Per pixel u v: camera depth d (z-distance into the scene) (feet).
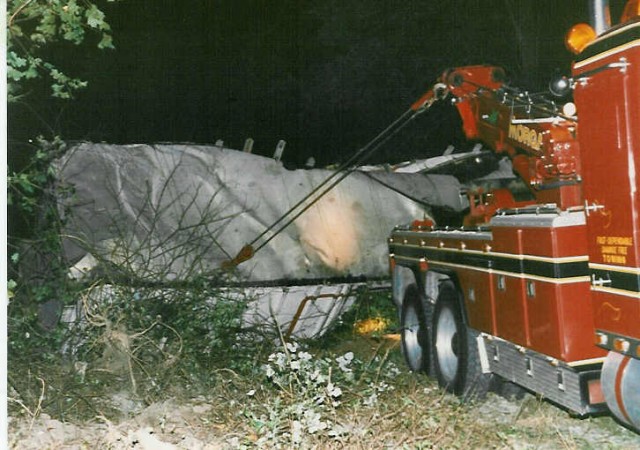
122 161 33.91
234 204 35.55
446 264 27.89
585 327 19.97
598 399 19.79
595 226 19.11
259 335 33.45
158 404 25.53
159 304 30.30
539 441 22.84
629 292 17.90
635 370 18.30
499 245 23.44
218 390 27.09
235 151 36.42
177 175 34.81
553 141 22.81
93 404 25.25
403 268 33.71
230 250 35.22
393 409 24.12
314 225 36.81
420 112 31.86
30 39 25.73
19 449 21.17
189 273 31.53
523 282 21.94
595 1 19.70
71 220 32.17
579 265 20.11
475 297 25.44
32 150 31.32
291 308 36.24
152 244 34.01
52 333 28.25
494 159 41.65
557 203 23.22
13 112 33.55
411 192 38.83
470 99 29.50
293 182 36.91
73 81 25.89
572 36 19.65
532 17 63.36
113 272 30.99
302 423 21.70
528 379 22.44
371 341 38.37
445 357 28.50
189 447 21.76
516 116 26.71
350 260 37.22
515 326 22.56
